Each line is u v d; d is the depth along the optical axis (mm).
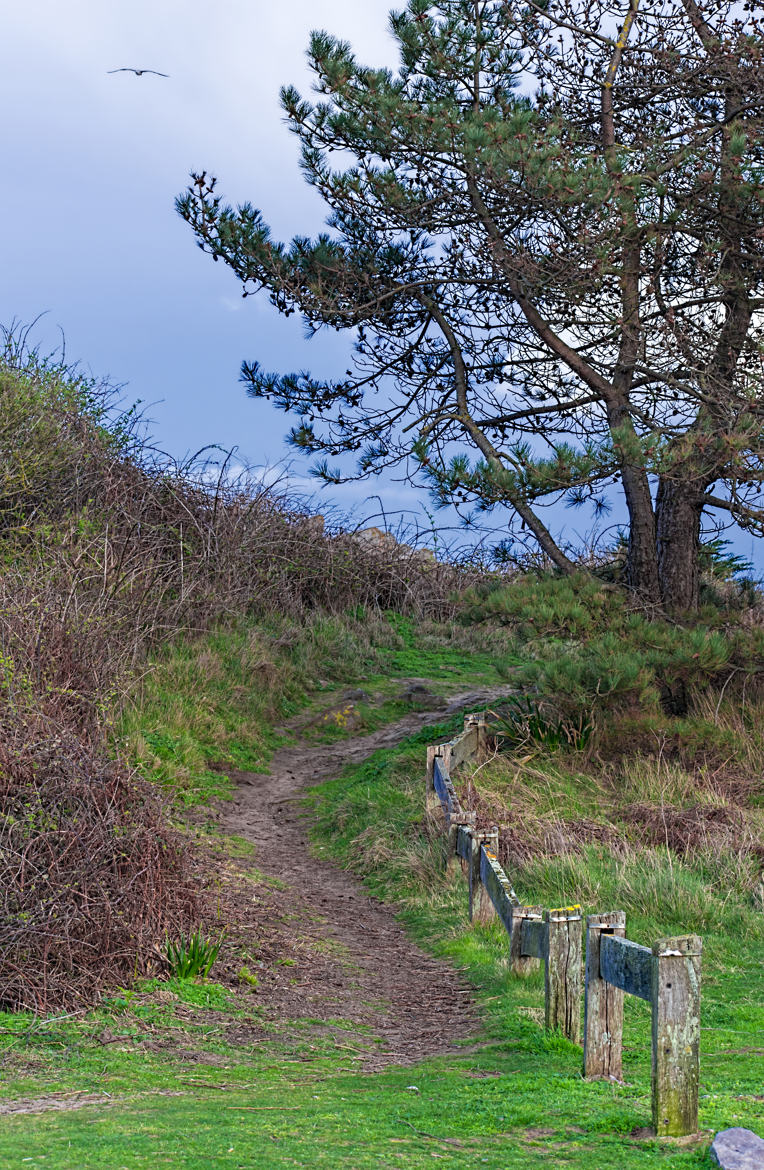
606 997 5148
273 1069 5445
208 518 18547
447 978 7859
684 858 10273
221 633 17203
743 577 17172
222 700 15250
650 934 8672
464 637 21234
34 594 10953
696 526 14742
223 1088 4957
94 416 16859
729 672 13719
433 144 13445
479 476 12727
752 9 14297
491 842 9250
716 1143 3744
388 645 20422
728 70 13828
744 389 12820
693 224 14133
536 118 14172
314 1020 6539
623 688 12258
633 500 14484
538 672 12664
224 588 18016
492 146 12781
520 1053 5836
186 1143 3830
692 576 14648
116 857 7066
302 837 11992
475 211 14453
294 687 17188
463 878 10078
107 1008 5980
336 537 22219
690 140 14000
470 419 15039
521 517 13820
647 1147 3980
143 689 13906
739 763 12484
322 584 21141
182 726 13789
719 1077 5141
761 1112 4441
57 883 6309
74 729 8898
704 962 8148
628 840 10641
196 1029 5965
